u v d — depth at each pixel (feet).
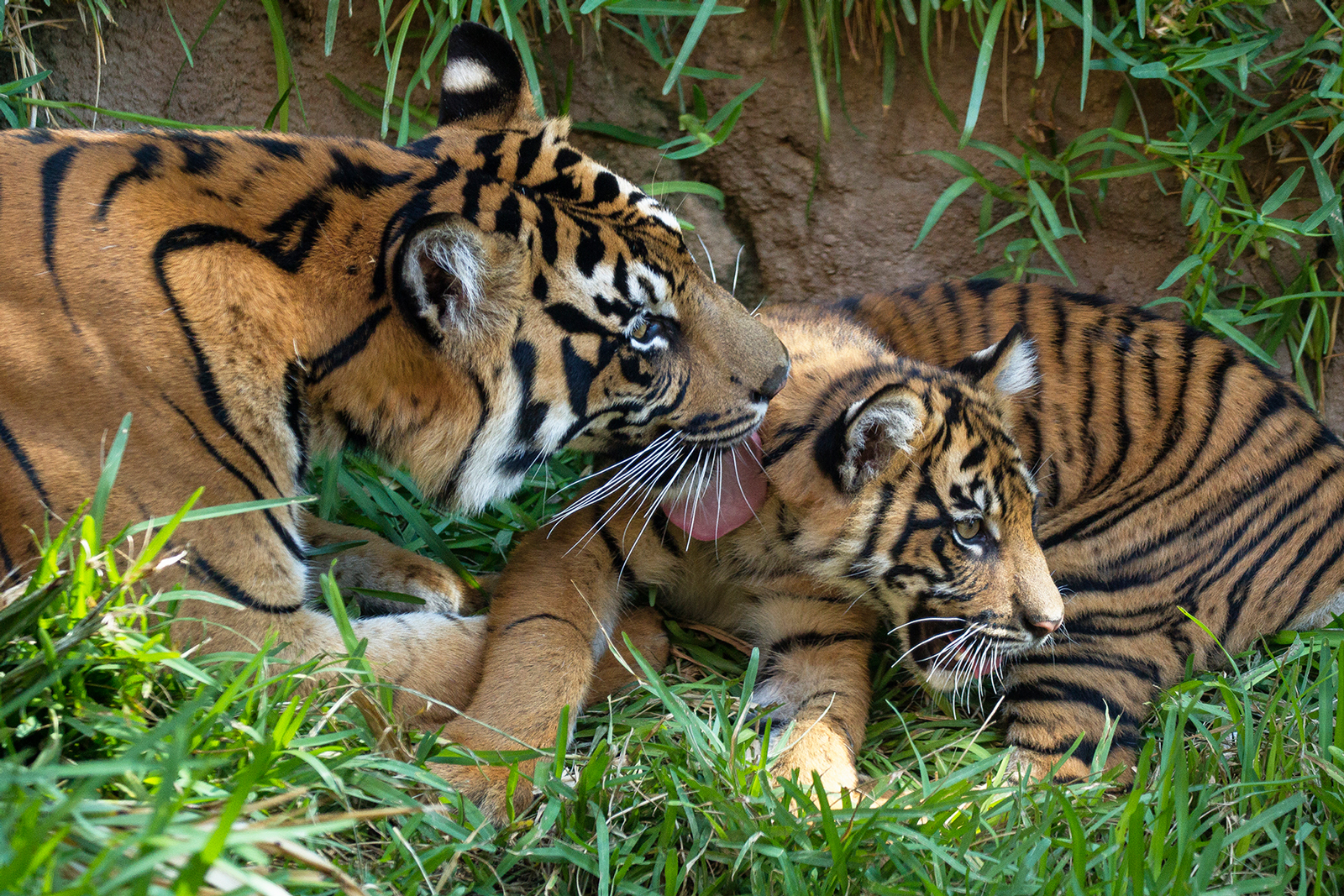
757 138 29.04
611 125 28.50
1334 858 17.22
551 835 16.76
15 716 14.01
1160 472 23.20
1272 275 28.37
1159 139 28.17
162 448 16.87
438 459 18.83
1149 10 26.48
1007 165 28.63
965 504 20.80
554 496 26.16
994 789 17.87
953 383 21.81
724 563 22.66
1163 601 22.39
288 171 17.83
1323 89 25.62
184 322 16.97
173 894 10.05
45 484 16.25
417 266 16.62
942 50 28.19
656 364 19.30
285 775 14.58
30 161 16.99
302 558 19.17
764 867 16.16
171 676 15.49
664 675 22.21
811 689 21.91
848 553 21.30
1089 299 25.63
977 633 21.08
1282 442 23.20
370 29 26.73
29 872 10.16
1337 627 22.33
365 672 16.26
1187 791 16.44
